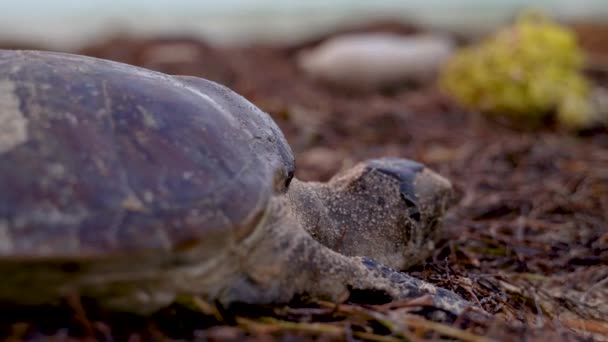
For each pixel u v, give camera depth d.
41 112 0.71
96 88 0.73
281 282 0.74
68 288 0.69
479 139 1.50
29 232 0.67
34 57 0.75
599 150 1.42
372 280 0.77
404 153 1.36
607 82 2.17
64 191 0.68
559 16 3.76
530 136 1.54
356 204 0.85
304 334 0.73
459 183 1.18
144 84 0.75
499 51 1.74
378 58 2.44
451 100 1.97
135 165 0.70
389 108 1.89
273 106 1.70
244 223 0.71
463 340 0.74
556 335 0.76
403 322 0.74
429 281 0.85
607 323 0.87
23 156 0.69
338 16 4.40
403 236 0.86
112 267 0.68
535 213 1.09
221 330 0.71
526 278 0.93
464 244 0.98
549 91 1.66
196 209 0.70
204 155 0.72
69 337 0.70
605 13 3.90
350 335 0.73
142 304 0.71
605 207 1.12
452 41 3.21
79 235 0.67
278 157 0.77
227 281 0.73
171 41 3.26
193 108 0.75
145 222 0.69
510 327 0.76
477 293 0.85
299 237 0.75
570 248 0.99
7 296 0.69
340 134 1.55
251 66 2.89
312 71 2.60
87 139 0.70
